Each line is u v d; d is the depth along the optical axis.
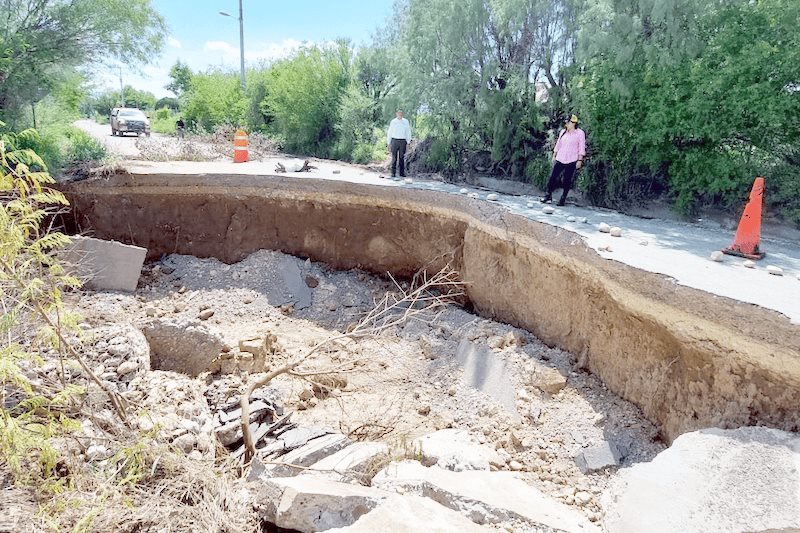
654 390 5.10
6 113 10.77
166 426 4.31
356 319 8.78
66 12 10.86
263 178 10.27
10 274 3.63
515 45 11.73
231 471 3.99
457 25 11.62
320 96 17.42
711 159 8.52
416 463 4.65
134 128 21.70
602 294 5.92
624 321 5.57
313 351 5.56
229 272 9.92
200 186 10.39
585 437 5.17
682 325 4.75
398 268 9.78
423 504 3.32
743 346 4.22
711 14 8.48
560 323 6.66
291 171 11.65
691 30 8.59
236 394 5.65
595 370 6.02
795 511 3.03
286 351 7.56
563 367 6.21
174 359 6.66
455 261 8.90
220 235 10.48
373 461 4.41
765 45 7.59
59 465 3.53
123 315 7.98
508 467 5.06
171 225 10.51
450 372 6.85
